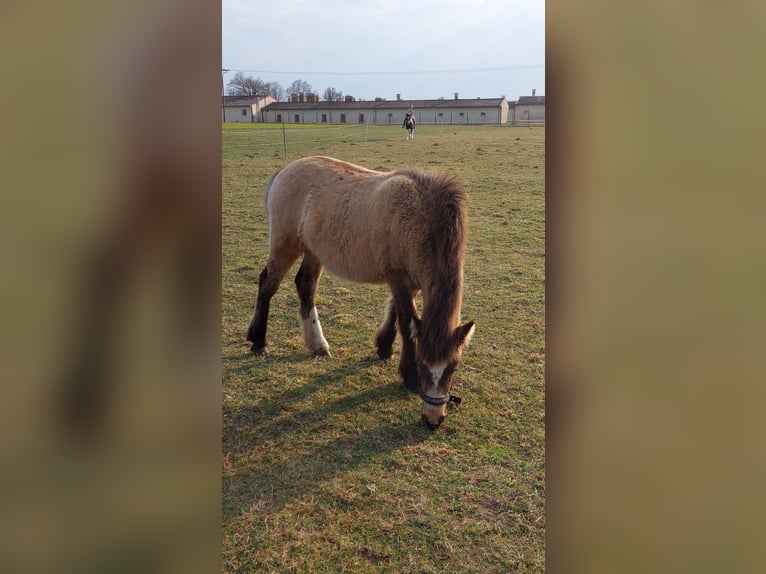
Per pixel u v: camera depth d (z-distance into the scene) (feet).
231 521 9.39
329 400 13.43
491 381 14.21
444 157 49.83
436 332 11.73
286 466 10.92
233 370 14.88
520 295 19.81
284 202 15.81
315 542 8.94
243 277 21.90
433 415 11.87
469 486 10.34
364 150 55.06
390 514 9.61
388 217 13.30
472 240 26.02
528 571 8.34
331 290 21.15
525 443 11.65
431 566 8.47
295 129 89.10
